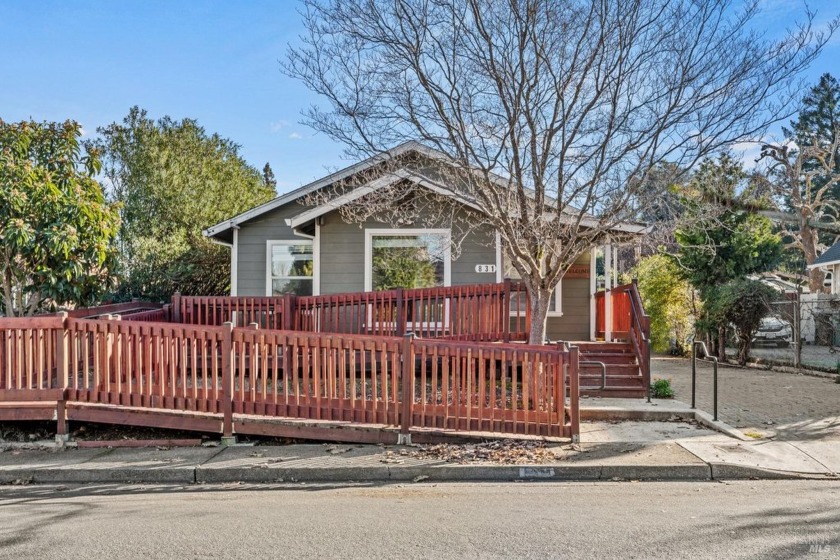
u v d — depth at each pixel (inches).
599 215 366.6
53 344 309.6
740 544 159.9
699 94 333.4
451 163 368.5
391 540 166.1
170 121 977.5
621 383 395.2
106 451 282.7
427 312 418.9
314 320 427.8
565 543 161.9
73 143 449.7
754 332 625.6
